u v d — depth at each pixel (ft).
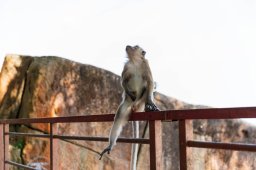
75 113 38.19
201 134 40.32
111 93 39.73
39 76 37.60
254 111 9.41
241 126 42.32
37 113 36.65
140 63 16.78
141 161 37.22
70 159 35.91
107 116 15.30
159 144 12.31
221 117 10.10
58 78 38.27
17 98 38.47
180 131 11.24
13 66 39.96
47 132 36.11
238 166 41.11
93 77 39.55
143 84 16.61
